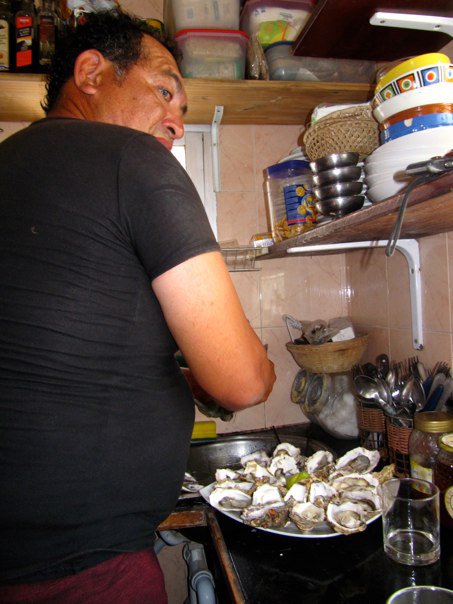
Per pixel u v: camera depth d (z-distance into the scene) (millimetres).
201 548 1131
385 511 733
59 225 498
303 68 1188
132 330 535
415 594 594
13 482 492
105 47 630
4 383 495
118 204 500
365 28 999
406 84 678
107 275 510
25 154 531
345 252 1453
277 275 1489
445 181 462
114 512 541
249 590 657
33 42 1104
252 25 1211
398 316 1229
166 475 594
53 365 497
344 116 919
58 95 660
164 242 493
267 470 973
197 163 1449
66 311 496
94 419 518
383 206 584
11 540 502
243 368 536
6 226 507
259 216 1469
